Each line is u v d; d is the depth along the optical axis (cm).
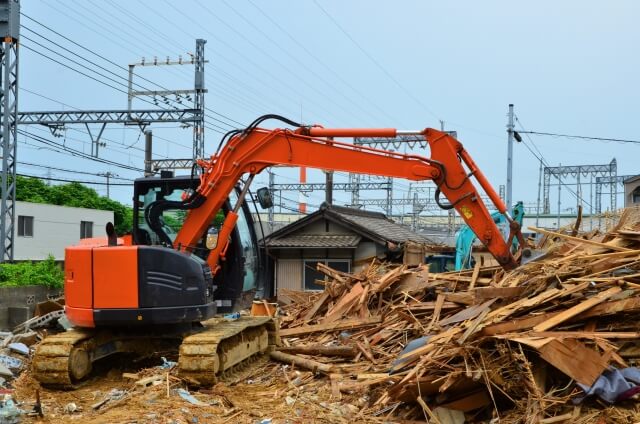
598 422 537
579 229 1188
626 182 3447
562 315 623
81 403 717
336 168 883
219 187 894
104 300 789
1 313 1322
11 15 1684
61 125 2600
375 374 751
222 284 942
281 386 809
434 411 619
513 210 1508
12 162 1748
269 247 2233
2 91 1700
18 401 709
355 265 2270
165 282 796
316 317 1257
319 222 2319
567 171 4212
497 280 976
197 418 647
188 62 2825
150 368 820
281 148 889
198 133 2595
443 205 884
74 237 3516
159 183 958
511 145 2577
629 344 608
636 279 654
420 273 1176
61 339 775
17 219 3103
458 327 695
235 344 853
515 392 596
